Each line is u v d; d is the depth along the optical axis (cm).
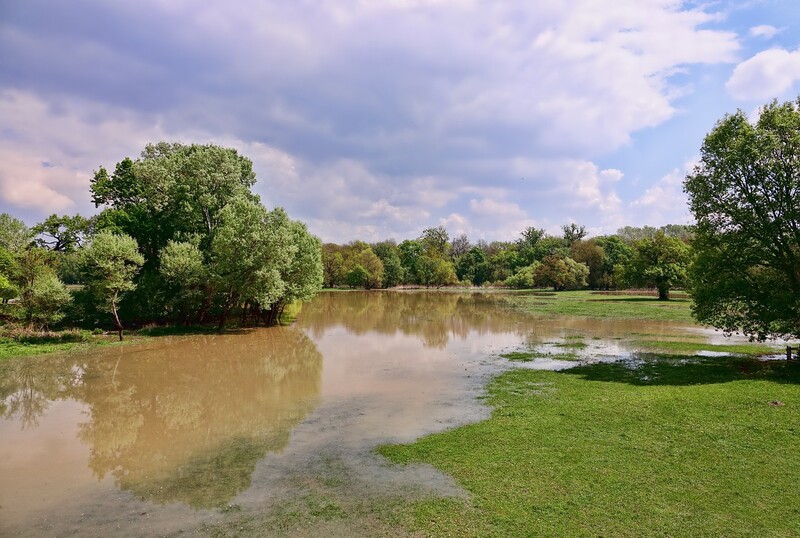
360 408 1606
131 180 4553
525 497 905
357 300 7575
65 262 3853
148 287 3647
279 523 852
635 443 1141
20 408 1694
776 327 1984
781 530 762
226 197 4256
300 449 1232
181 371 2269
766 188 1905
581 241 11881
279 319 4556
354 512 881
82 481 1077
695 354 2441
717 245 2097
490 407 1560
